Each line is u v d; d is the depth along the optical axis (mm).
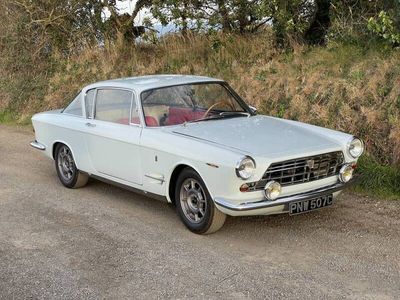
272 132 5625
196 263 4805
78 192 7297
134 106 6117
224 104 6418
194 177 5316
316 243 5125
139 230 5727
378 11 9828
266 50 11047
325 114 8117
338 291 4141
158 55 13273
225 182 4902
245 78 10258
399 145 6938
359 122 7629
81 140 6914
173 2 11469
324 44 10680
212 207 5195
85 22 15273
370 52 9102
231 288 4289
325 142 5406
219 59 11547
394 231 5344
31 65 15484
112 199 6898
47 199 7020
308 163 5141
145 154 5836
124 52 13977
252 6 11148
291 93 9031
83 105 7008
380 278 4332
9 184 7875
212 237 5410
